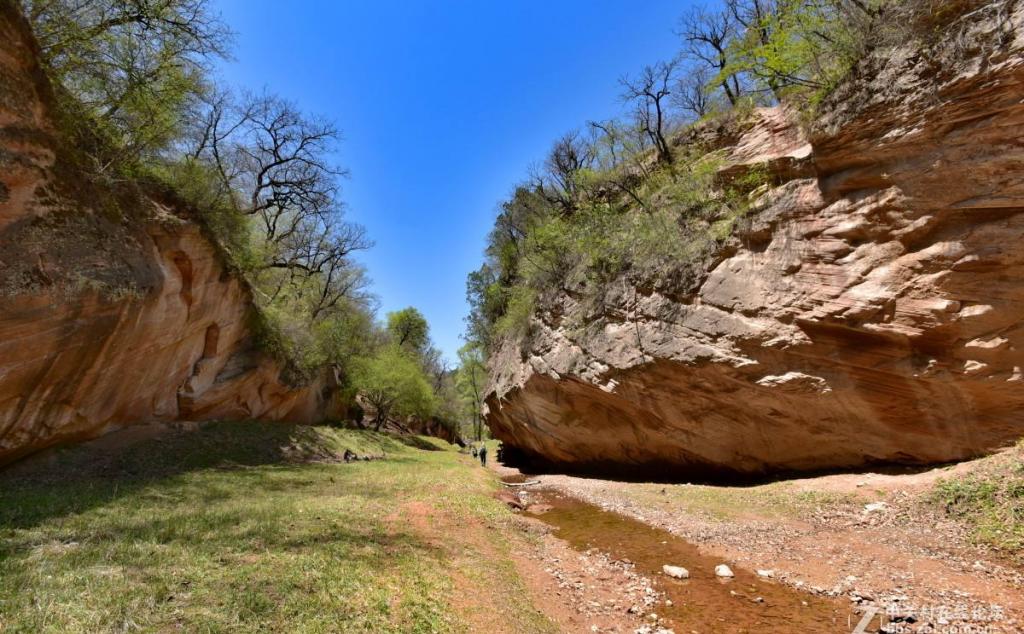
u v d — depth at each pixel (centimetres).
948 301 1015
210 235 1769
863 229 1159
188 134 1852
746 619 687
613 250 2080
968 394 1051
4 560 594
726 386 1502
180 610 493
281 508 1048
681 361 1581
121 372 1404
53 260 1023
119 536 733
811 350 1270
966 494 942
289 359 2819
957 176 988
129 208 1357
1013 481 908
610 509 1420
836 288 1197
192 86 1545
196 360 1947
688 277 1628
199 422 2044
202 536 768
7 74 949
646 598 773
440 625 566
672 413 1741
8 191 938
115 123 1424
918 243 1068
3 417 1025
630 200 2309
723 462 1686
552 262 2628
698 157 1998
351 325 3928
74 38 1210
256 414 2602
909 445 1198
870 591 737
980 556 795
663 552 998
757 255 1420
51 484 1125
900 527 945
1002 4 899
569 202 2888
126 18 1317
